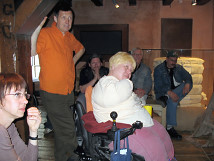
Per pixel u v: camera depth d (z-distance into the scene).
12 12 1.92
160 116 3.39
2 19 1.93
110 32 5.78
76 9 5.75
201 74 3.92
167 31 5.68
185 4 5.59
